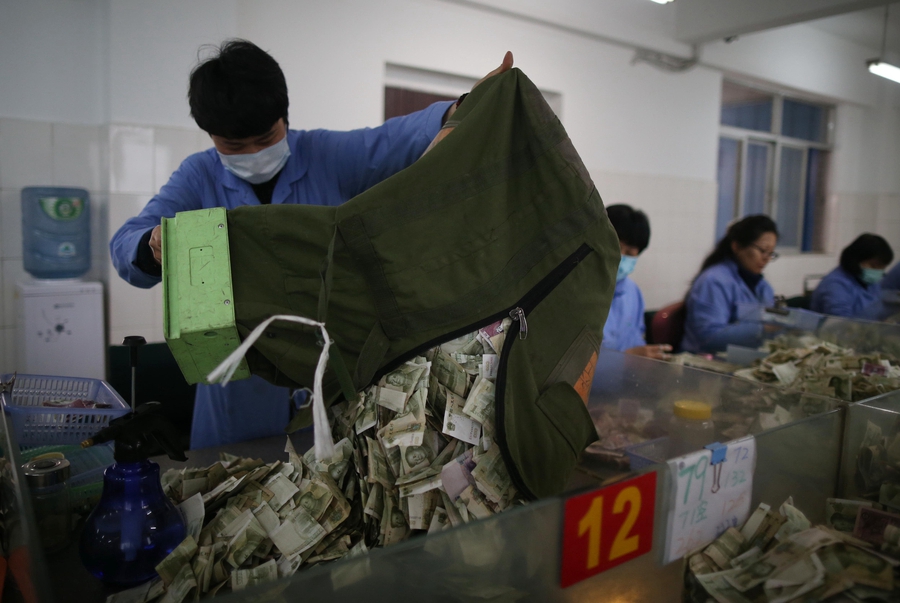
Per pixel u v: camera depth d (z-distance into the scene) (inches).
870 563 27.2
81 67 101.3
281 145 46.8
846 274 114.0
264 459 40.7
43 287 94.7
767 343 72.5
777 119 203.8
